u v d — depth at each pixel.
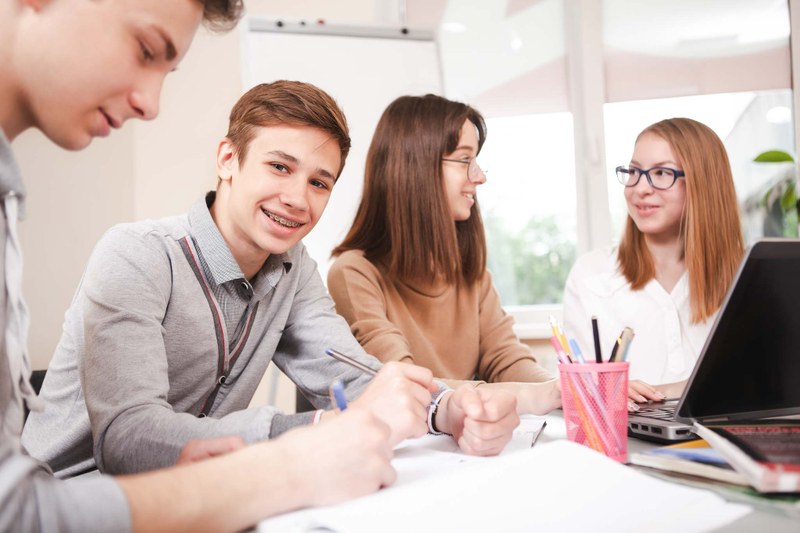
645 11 2.80
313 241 2.43
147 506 0.49
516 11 2.79
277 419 0.83
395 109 1.63
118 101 0.61
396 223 1.59
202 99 2.51
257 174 1.08
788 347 0.79
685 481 0.62
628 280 1.73
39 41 0.57
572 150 2.81
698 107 2.82
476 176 1.65
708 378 0.75
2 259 0.56
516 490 0.56
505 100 2.79
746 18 2.83
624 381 0.73
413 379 0.87
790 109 2.85
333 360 1.24
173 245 1.09
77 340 1.05
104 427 0.85
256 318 1.20
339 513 0.53
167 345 1.07
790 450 0.61
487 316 1.76
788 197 2.78
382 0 2.72
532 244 2.82
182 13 0.61
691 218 1.64
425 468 0.72
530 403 1.07
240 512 0.52
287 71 2.49
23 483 0.46
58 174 2.36
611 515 0.52
